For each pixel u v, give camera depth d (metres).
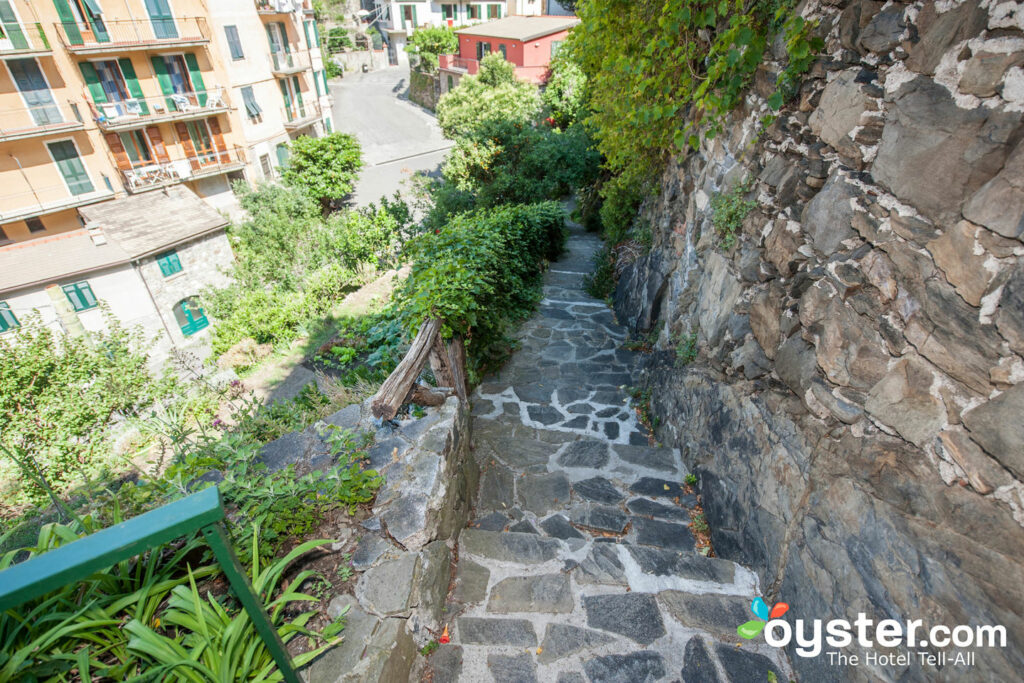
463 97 20.77
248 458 2.83
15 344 8.28
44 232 15.34
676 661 2.40
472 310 4.51
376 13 47.62
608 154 7.20
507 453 4.28
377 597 2.18
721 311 3.82
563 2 29.02
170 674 1.54
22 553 2.30
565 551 3.02
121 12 15.51
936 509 1.86
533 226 7.45
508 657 2.38
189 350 14.66
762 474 2.95
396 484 2.74
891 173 2.21
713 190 4.18
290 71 21.58
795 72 2.96
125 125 15.95
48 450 7.16
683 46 4.28
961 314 1.81
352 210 18.28
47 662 1.63
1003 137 1.69
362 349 7.16
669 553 3.01
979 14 1.82
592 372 5.90
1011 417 1.60
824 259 2.63
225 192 19.92
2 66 13.54
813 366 2.59
